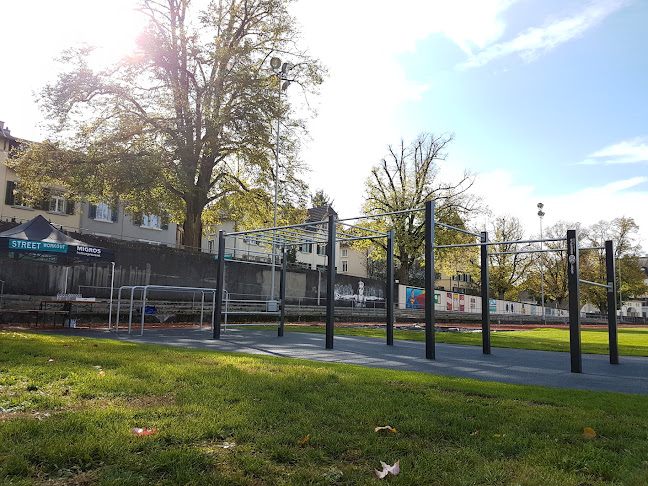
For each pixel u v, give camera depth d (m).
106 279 24.41
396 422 4.05
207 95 24.50
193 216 28.41
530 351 13.06
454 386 6.04
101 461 2.94
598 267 67.31
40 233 16.36
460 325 39.25
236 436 3.51
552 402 5.25
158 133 25.58
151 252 26.30
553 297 69.94
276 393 5.11
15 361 6.83
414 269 65.94
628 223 67.44
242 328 19.73
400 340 15.48
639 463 3.17
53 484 2.62
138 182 22.92
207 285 28.98
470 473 2.91
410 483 2.73
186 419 3.89
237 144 26.00
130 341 11.91
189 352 9.04
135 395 4.88
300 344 12.47
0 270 20.94
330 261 11.93
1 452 3.00
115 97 24.31
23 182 24.77
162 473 2.82
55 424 3.57
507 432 3.86
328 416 4.22
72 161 23.41
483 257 12.04
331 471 2.89
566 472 2.98
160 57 23.78
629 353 13.14
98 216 36.16
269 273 33.03
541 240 9.66
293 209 29.30
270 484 2.70
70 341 10.38
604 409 4.92
